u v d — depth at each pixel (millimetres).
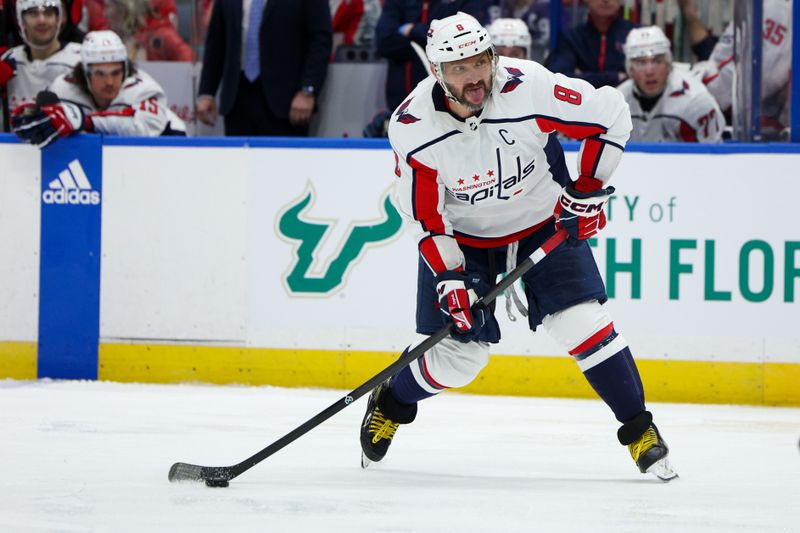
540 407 18344
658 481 12508
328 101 24109
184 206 20344
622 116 11750
